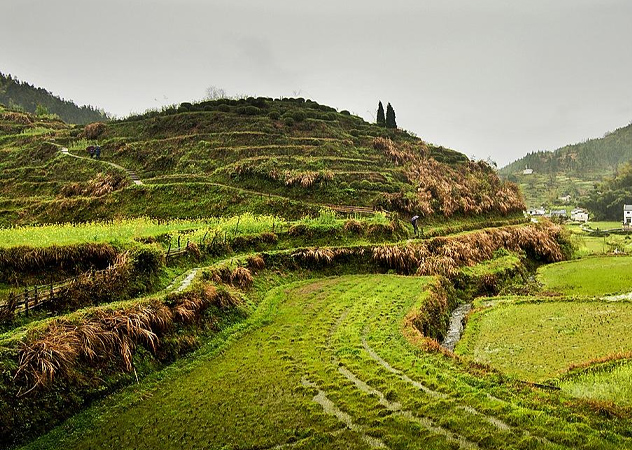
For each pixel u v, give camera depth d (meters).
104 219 43.53
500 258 38.28
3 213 45.47
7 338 11.62
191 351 16.12
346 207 43.34
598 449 9.05
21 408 10.40
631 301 22.64
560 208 149.88
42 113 106.38
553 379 13.52
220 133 59.75
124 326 14.10
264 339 17.91
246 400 12.48
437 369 14.03
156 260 20.64
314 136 61.00
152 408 12.14
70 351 12.03
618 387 12.11
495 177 65.94
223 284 22.59
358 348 16.28
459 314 26.00
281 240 33.38
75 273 18.19
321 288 26.47
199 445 10.34
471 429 10.23
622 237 80.56
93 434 10.83
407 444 9.81
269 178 47.44
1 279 16.42
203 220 38.66
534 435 9.81
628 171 138.62
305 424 11.05
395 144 62.00
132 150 58.84
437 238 36.78
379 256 32.44
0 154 64.44
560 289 31.00
